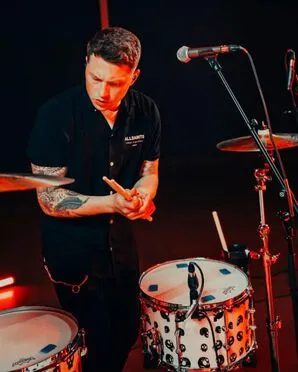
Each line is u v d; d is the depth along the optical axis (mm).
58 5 6926
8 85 7023
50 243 2391
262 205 2371
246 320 2344
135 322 2664
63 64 7105
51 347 1980
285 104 7355
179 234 4883
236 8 7281
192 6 7309
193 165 7016
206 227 4992
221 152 7359
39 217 5566
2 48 6930
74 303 2469
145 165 2510
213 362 2260
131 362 2975
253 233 4766
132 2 7242
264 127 2744
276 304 3492
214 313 2211
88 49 2076
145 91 7555
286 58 2299
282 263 4082
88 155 2287
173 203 5695
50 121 2199
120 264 2488
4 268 4449
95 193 2371
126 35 2070
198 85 7484
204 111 7535
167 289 2455
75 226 2348
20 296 3957
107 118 2260
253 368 2865
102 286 2492
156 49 7434
